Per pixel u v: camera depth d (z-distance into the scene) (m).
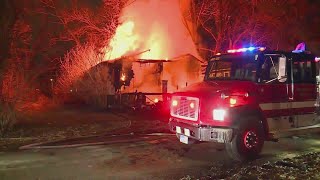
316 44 29.91
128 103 22.53
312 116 9.83
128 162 8.40
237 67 9.36
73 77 26.83
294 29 30.97
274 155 9.12
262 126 8.77
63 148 10.12
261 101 8.80
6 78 15.70
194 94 8.57
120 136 12.28
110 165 8.12
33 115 18.14
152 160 8.60
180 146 10.30
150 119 17.14
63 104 25.52
